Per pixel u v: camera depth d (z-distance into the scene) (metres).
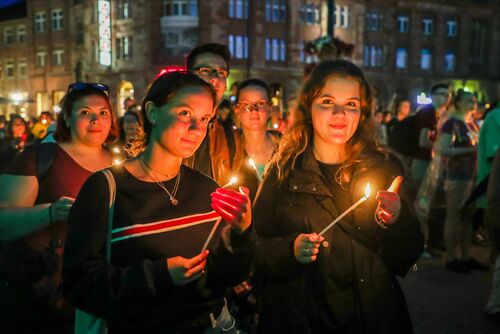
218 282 1.88
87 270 1.76
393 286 2.47
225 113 6.94
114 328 1.91
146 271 1.72
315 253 2.25
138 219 1.85
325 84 2.48
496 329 4.61
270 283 2.46
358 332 2.36
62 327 2.75
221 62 3.64
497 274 4.69
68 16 38.53
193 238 1.92
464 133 6.39
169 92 1.87
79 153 2.94
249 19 34.59
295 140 2.58
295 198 2.48
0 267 2.73
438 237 7.04
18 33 42.69
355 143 2.55
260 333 2.52
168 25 32.69
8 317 2.73
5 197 2.70
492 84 44.16
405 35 41.19
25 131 10.33
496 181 4.04
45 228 2.76
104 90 3.01
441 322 4.79
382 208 2.19
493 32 43.97
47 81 40.28
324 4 37.25
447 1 42.00
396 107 13.95
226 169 3.57
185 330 1.92
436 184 6.60
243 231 1.78
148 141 1.99
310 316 2.40
